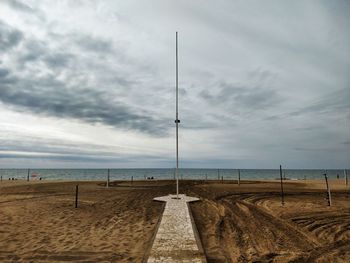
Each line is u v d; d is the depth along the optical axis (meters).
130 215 14.13
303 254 8.40
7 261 7.73
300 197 22.33
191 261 7.04
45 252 8.46
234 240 9.69
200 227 11.46
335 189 29.00
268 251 8.59
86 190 27.59
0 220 12.98
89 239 9.86
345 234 10.83
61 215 14.26
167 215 13.02
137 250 8.60
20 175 92.44
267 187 31.28
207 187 30.98
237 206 17.33
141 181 41.75
